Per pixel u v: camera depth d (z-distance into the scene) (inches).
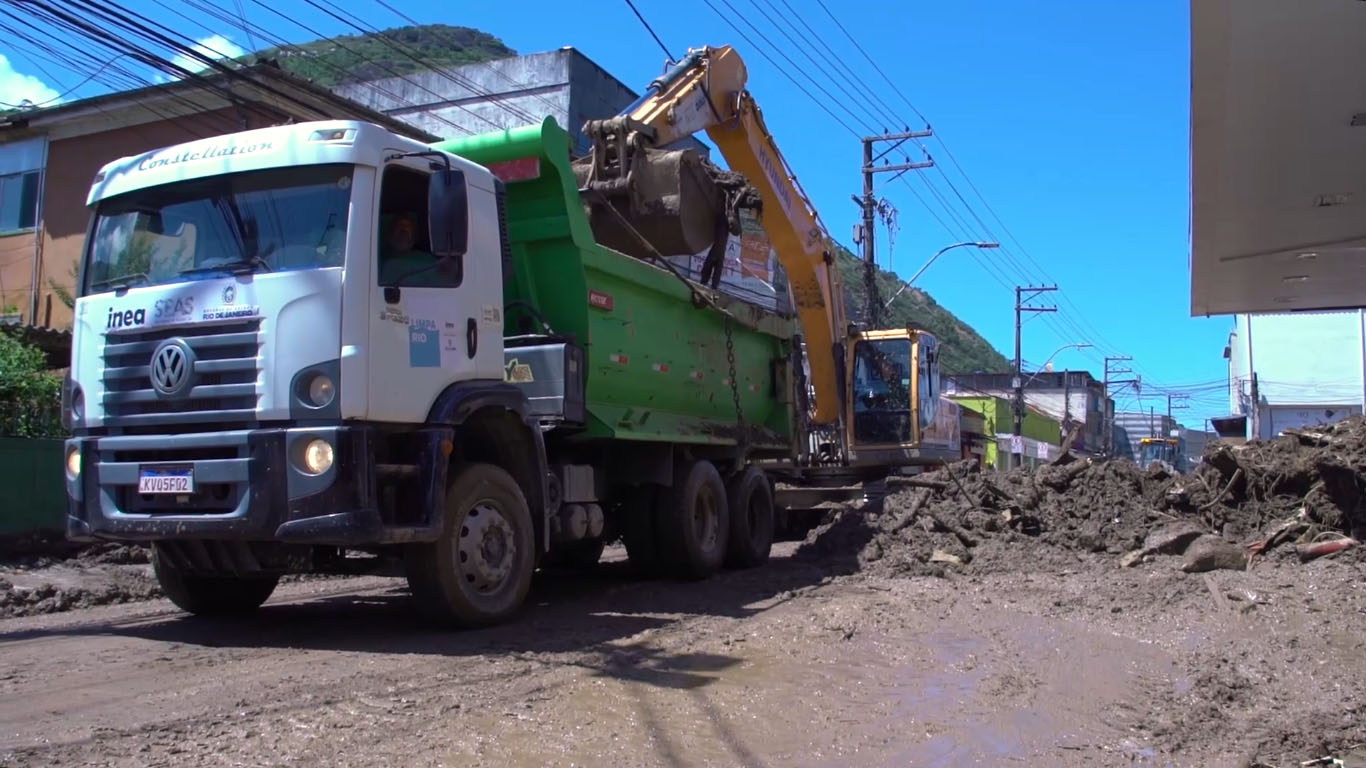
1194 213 559.8
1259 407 1802.4
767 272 1049.5
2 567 383.2
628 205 414.9
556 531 345.1
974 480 507.8
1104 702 229.9
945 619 323.6
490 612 288.7
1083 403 2965.1
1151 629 308.7
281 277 251.1
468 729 192.4
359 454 246.7
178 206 272.2
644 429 382.3
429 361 270.5
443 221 262.2
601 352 359.3
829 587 392.2
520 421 305.0
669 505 407.2
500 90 1051.9
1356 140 446.3
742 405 487.5
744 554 459.5
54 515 423.5
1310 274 710.5
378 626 298.5
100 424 268.2
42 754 173.5
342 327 248.7
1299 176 495.5
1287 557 411.5
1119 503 472.7
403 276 265.7
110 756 173.0
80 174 813.2
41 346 558.3
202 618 315.6
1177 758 192.7
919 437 721.0
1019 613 333.4
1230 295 792.3
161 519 255.3
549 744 185.9
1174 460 2282.2
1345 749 200.1
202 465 250.4
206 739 183.2
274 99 700.0
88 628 298.5
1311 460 454.0
